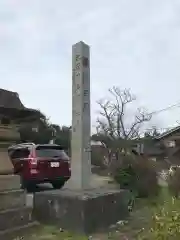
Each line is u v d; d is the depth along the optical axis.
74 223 6.09
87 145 7.48
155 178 10.34
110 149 28.62
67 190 7.14
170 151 31.19
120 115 45.38
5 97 6.37
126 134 43.47
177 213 3.69
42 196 6.71
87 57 7.75
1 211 5.72
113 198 6.83
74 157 7.47
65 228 6.20
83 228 5.97
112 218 6.68
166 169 13.71
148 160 11.79
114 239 5.66
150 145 33.75
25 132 27.61
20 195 6.27
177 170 11.02
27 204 7.04
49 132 35.19
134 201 8.72
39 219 6.65
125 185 9.96
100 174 21.75
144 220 6.84
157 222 3.59
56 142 39.72
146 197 9.78
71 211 6.18
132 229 6.28
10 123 6.61
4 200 5.92
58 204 6.43
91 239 5.64
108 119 45.12
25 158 11.20
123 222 6.71
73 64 7.77
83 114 7.47
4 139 6.38
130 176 10.07
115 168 11.65
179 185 9.87
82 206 6.04
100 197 6.41
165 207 4.16
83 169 7.32
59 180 11.41
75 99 7.61
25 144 11.70
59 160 11.52
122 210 7.12
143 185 9.95
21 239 5.51
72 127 7.63
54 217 6.43
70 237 5.74
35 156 11.06
